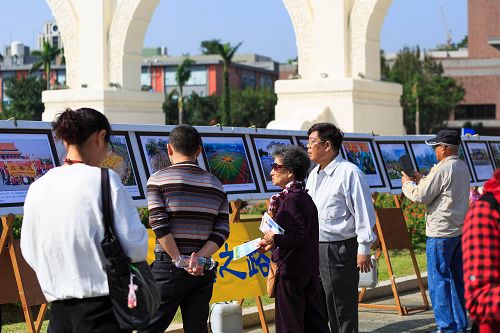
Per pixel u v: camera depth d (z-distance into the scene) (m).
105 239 3.78
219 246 5.30
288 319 5.79
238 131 7.57
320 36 16.59
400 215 8.94
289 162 5.82
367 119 16.56
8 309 8.38
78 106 18.75
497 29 66.81
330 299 6.55
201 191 5.27
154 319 5.24
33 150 5.93
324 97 16.47
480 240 3.11
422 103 58.84
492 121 65.94
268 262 7.41
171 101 65.50
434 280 7.34
